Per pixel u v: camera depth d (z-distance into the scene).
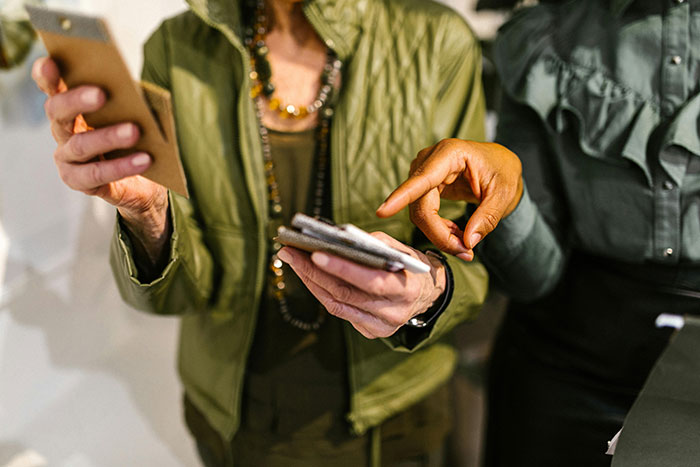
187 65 0.90
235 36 0.86
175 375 1.59
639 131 0.81
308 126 0.93
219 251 0.94
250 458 1.05
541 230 0.90
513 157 0.75
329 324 0.96
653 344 0.90
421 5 0.94
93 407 1.41
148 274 0.79
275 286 0.96
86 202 1.41
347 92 0.91
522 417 1.05
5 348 1.23
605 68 0.84
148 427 1.44
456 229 0.70
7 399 1.25
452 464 1.49
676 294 0.88
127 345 1.58
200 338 1.02
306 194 0.95
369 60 0.91
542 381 1.02
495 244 0.88
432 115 0.93
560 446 1.00
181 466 1.38
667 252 0.85
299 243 0.59
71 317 1.39
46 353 1.33
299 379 0.99
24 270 1.25
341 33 0.90
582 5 0.88
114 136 0.55
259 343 0.98
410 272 0.67
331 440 1.01
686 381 0.70
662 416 0.70
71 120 0.58
